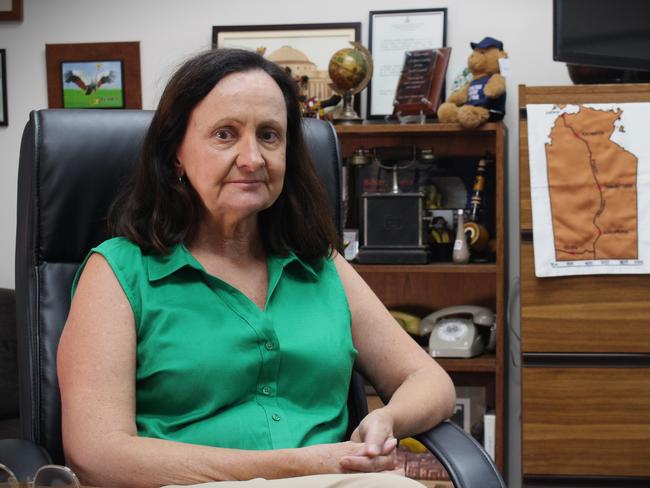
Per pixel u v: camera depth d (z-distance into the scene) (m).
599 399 2.37
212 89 1.26
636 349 2.35
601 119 2.33
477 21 2.83
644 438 2.36
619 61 2.47
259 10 2.94
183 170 1.32
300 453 1.13
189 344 1.24
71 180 1.43
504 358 2.78
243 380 1.26
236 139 1.26
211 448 1.13
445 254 2.79
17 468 1.11
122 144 1.46
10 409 2.41
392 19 2.86
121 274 1.25
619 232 2.33
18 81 3.03
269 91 1.27
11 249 3.03
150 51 2.98
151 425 1.22
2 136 3.03
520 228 2.38
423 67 2.72
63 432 1.17
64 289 1.41
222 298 1.29
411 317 2.81
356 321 1.44
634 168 2.32
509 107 2.82
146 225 1.30
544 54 2.80
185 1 2.96
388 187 2.87
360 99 2.90
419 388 1.31
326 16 2.91
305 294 1.38
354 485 1.03
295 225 1.41
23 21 3.02
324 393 1.33
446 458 1.18
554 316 2.38
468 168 2.85
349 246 2.77
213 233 1.34
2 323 2.47
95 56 2.99
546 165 2.34
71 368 1.18
